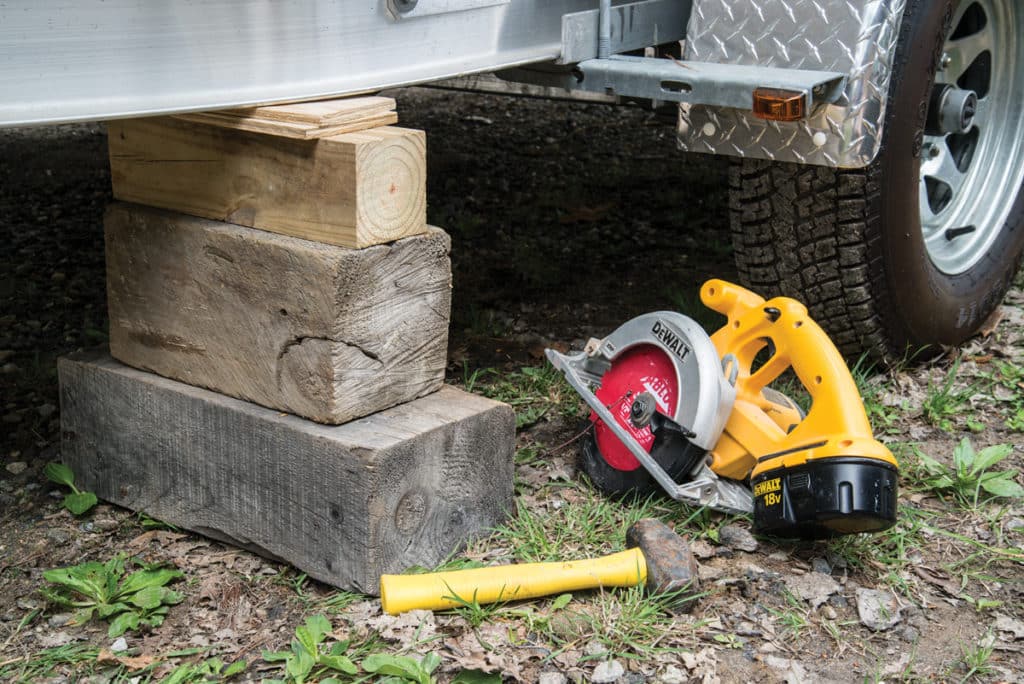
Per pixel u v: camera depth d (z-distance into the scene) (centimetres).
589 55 284
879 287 313
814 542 258
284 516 245
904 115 294
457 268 442
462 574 230
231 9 212
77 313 402
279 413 244
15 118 195
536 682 211
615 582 236
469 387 331
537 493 280
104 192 560
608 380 281
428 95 786
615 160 609
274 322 238
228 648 222
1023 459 296
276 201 236
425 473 239
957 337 353
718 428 257
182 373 260
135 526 271
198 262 247
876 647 225
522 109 744
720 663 217
